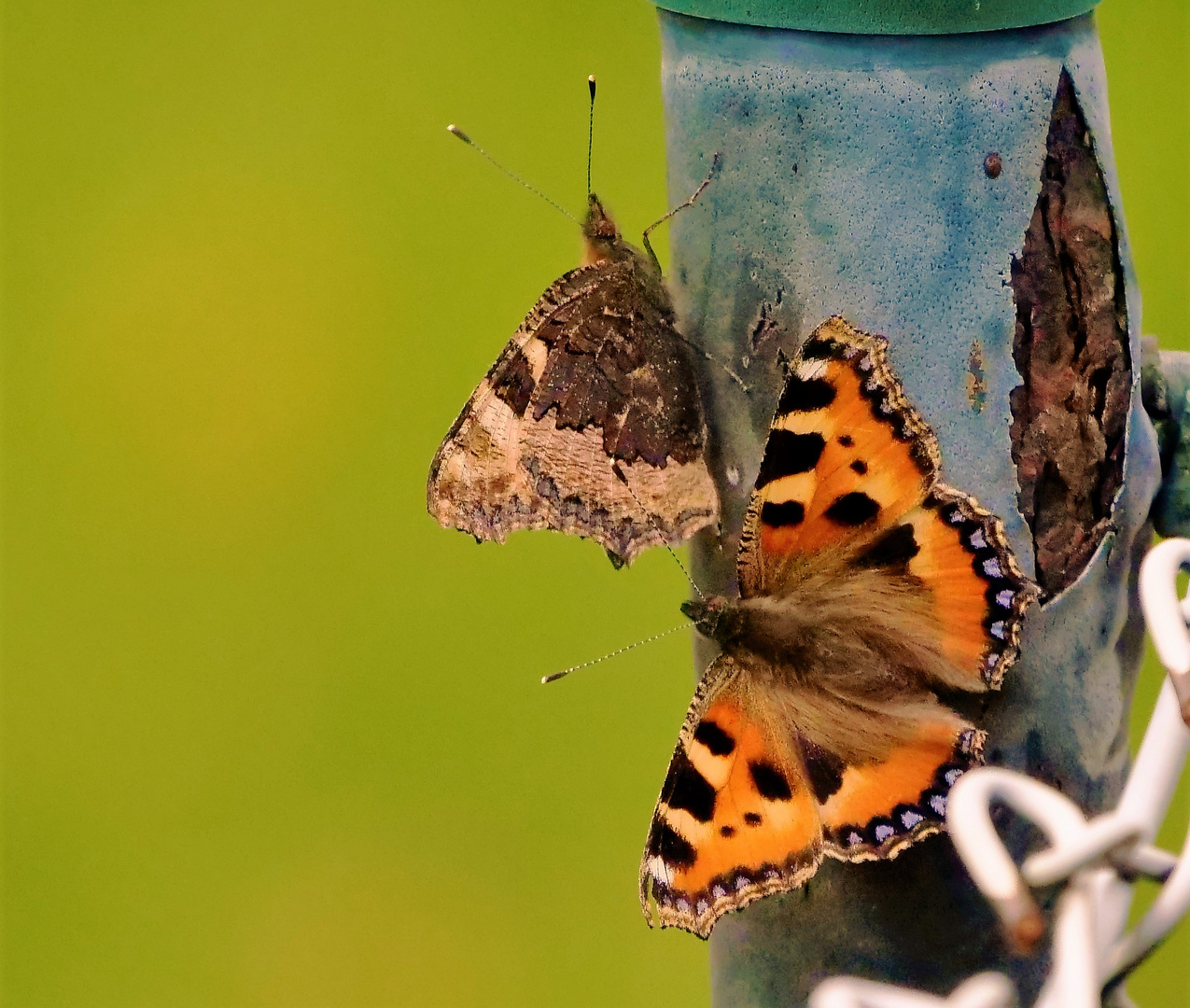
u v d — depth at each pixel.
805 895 1.25
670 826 1.25
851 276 1.23
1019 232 1.23
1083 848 1.20
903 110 1.23
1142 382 1.25
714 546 1.26
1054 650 1.24
